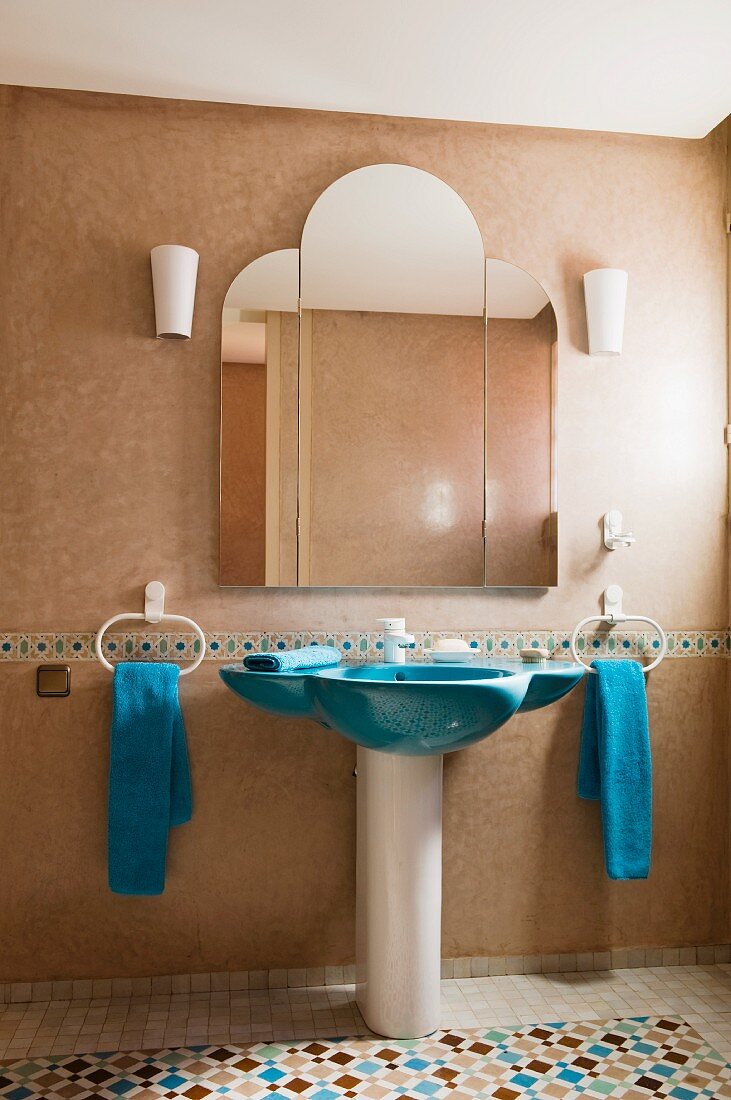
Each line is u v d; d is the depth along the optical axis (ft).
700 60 7.47
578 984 8.24
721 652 8.86
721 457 8.82
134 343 8.07
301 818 8.18
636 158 8.81
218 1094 6.32
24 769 7.88
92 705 7.96
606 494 8.70
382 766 7.20
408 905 7.17
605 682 8.31
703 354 8.80
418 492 8.36
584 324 8.69
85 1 6.69
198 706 8.09
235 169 8.23
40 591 7.93
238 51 7.36
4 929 7.84
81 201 8.02
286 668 6.84
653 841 8.70
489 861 8.47
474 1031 7.29
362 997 7.47
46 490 7.95
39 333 7.97
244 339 8.17
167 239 8.12
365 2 6.70
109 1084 6.45
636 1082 6.52
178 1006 7.72
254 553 8.11
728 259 8.82
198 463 8.12
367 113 8.41
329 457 8.24
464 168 8.55
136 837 7.57
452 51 7.36
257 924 8.12
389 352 8.36
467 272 8.48
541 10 6.81
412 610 8.39
